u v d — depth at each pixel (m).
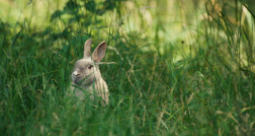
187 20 11.03
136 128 6.59
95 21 10.78
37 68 8.95
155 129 6.83
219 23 9.93
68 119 6.26
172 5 13.42
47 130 5.97
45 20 11.87
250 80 7.96
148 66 9.80
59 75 8.37
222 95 7.58
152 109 7.02
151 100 7.84
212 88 7.86
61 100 7.06
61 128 6.16
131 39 11.55
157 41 11.88
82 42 9.54
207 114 6.82
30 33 11.37
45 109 6.74
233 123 6.64
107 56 9.94
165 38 11.90
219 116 6.18
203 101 7.10
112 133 5.95
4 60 8.23
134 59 9.57
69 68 8.74
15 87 7.37
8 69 8.10
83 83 7.44
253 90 7.45
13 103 7.12
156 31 12.10
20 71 8.38
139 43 11.40
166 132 6.78
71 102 6.95
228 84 7.73
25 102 7.76
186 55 10.68
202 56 10.37
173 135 6.74
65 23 11.18
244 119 6.64
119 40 10.93
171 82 8.23
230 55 9.26
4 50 8.41
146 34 12.97
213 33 10.99
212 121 6.59
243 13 10.55
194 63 10.01
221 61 9.88
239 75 7.82
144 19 12.73
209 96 7.25
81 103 7.18
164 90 8.42
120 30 11.70
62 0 12.34
